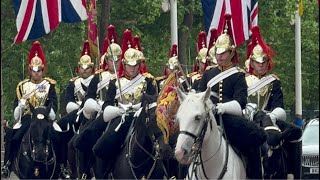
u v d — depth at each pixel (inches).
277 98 1715.1
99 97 1849.2
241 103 1501.0
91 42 2353.6
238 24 2309.3
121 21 3548.2
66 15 2498.8
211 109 1412.4
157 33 3727.9
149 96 1609.3
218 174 1433.3
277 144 1635.1
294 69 4431.6
